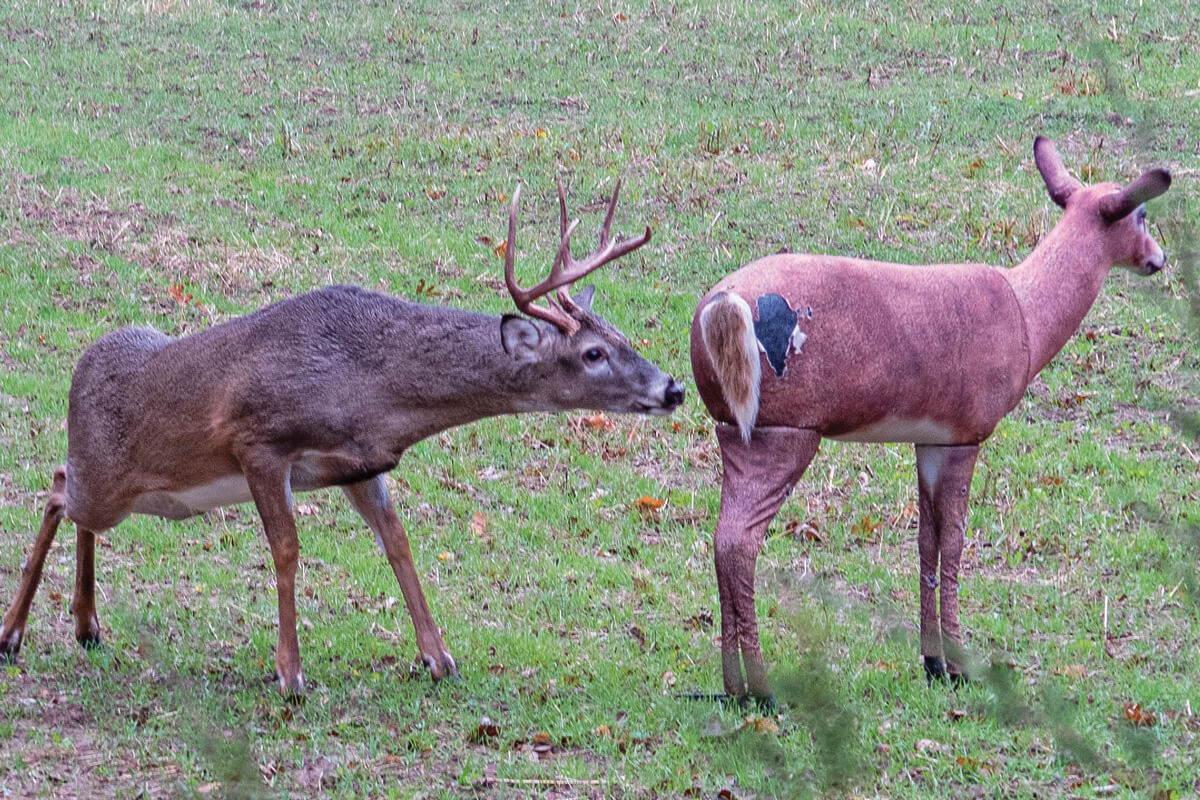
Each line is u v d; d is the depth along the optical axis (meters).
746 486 9.82
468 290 18.89
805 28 30.44
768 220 21.06
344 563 13.14
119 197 21.50
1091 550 13.45
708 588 12.79
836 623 11.65
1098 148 22.88
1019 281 10.52
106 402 10.79
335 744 9.55
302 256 19.80
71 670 10.74
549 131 24.72
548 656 11.29
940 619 10.61
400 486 14.68
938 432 10.16
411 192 22.23
